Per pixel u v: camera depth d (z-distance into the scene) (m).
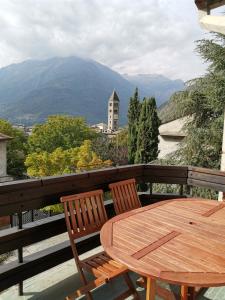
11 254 5.83
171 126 15.06
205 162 8.95
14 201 2.21
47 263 2.49
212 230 2.05
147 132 16.45
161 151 15.97
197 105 9.34
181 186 3.54
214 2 2.69
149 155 16.52
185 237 1.92
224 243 1.84
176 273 1.48
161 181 3.48
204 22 2.68
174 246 1.79
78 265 2.21
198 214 2.38
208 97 8.66
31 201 2.33
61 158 17.27
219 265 1.57
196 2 2.68
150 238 1.89
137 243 1.82
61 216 2.63
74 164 17.42
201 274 1.48
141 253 1.69
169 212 2.42
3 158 18.69
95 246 2.92
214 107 8.73
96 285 2.05
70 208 2.33
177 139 14.95
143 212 2.41
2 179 18.28
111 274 2.03
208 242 1.85
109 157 22.70
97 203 2.53
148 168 3.48
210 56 8.83
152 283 1.82
